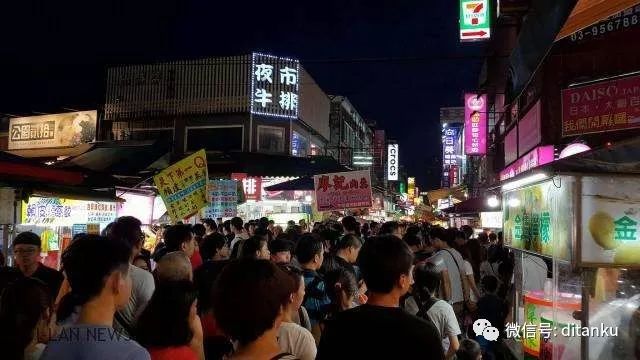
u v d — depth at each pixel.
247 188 20.77
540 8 4.65
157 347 2.85
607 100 11.33
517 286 5.86
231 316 2.25
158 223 15.33
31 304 2.95
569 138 12.31
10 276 4.68
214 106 29.05
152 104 29.88
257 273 2.29
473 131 26.72
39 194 8.61
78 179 8.92
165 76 29.91
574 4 3.80
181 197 8.72
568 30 5.01
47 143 30.36
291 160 22.12
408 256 2.89
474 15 19.20
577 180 3.42
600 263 3.38
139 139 29.95
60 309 3.44
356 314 2.70
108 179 10.77
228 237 11.28
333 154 45.47
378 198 39.47
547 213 3.98
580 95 11.74
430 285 5.07
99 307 2.51
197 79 29.48
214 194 13.47
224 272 2.36
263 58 29.28
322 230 9.01
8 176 7.73
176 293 2.94
